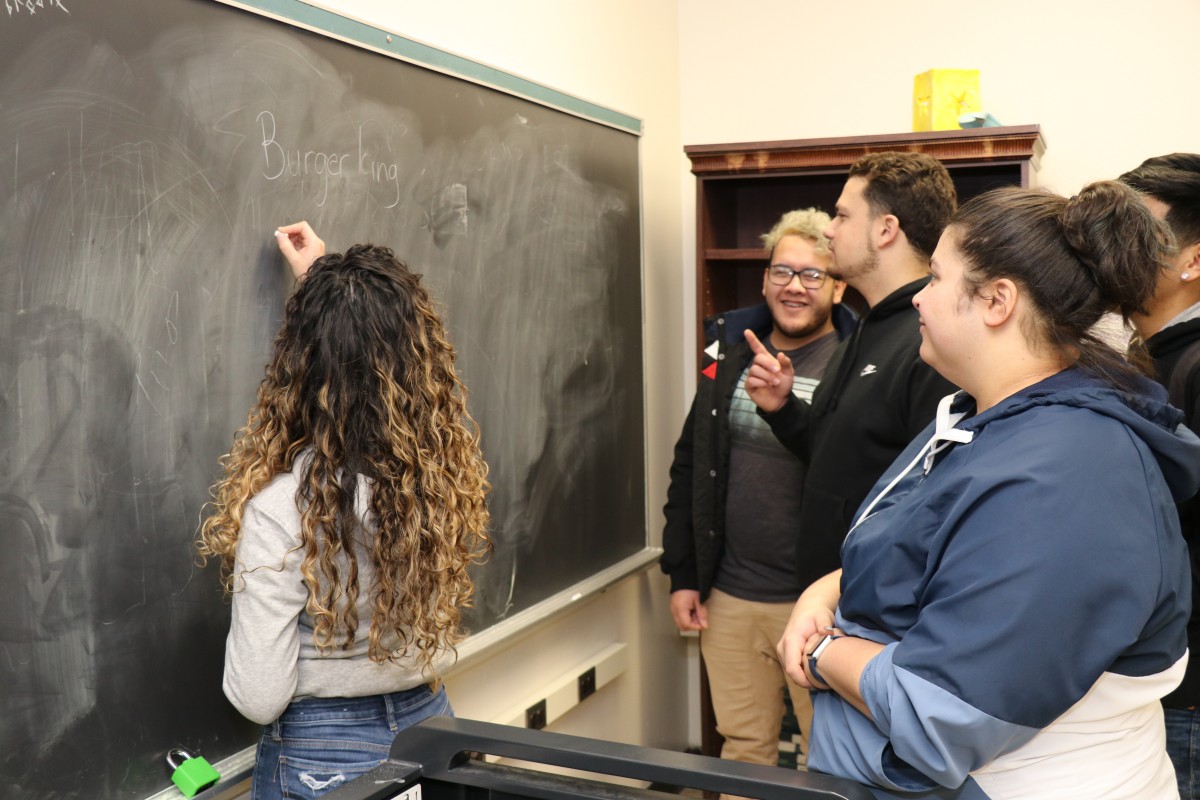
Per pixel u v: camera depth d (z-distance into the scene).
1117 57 2.97
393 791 0.93
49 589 1.30
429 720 1.00
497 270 2.25
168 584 1.47
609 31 2.88
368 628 1.38
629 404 2.91
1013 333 1.08
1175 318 1.72
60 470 1.31
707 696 3.23
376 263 1.40
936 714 0.94
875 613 1.12
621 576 2.79
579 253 2.62
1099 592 0.92
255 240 1.60
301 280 1.44
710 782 0.88
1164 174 1.69
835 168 2.83
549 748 0.94
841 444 2.04
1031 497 0.95
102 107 1.35
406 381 1.37
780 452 2.63
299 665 1.36
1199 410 1.56
